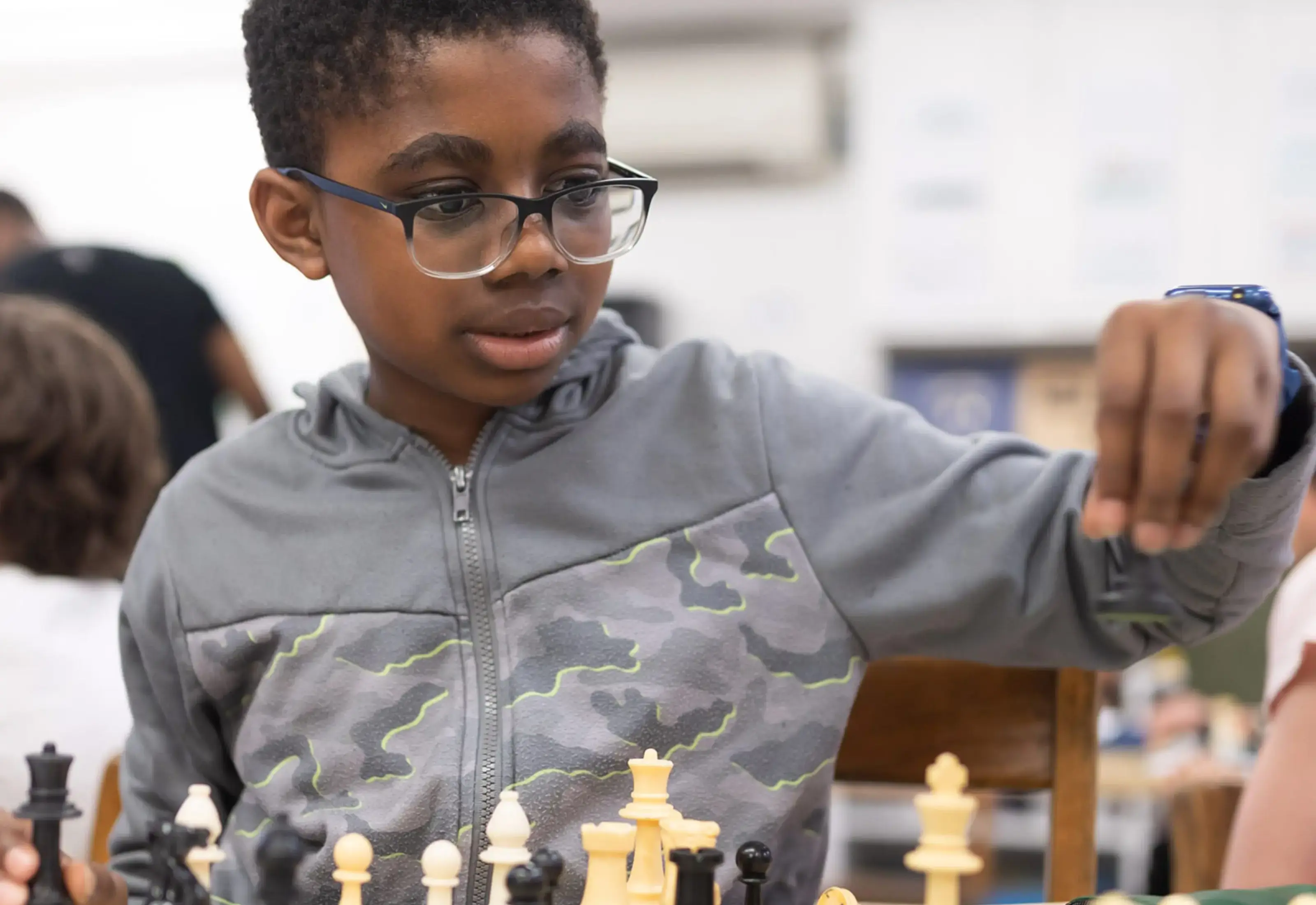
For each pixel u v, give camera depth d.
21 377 1.51
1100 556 0.94
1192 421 0.64
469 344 0.95
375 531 1.08
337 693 1.04
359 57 0.94
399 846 0.99
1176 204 3.96
